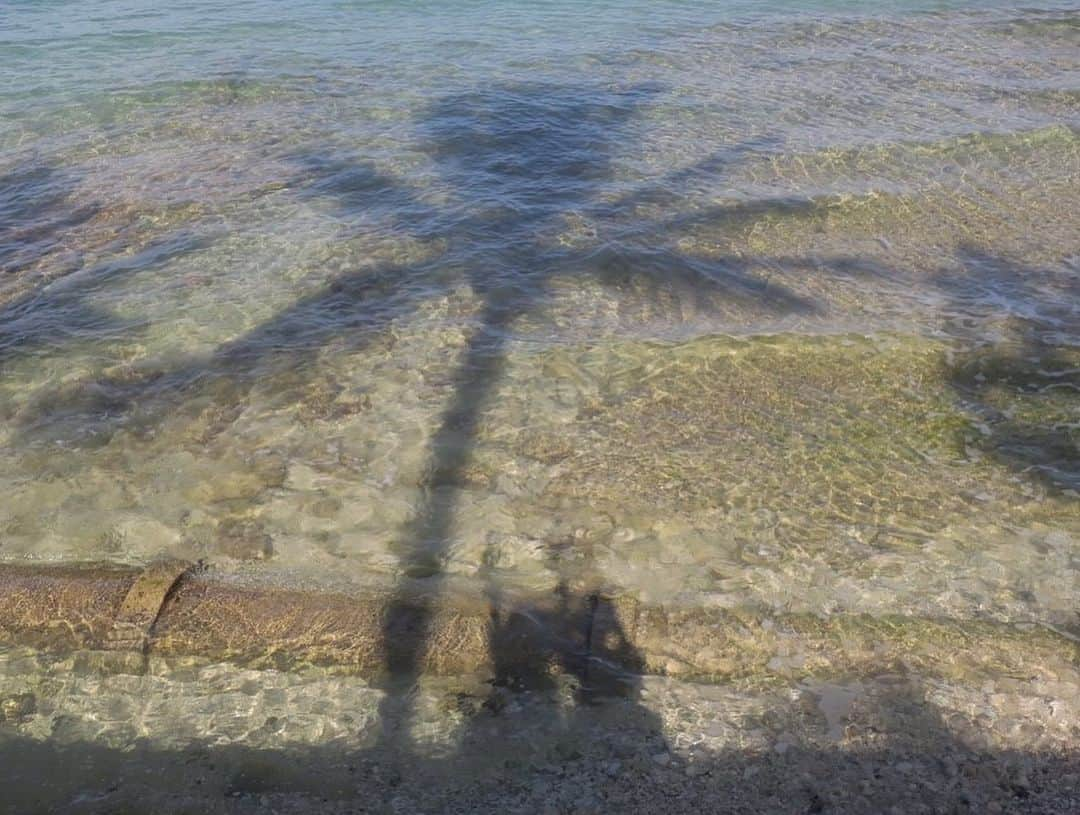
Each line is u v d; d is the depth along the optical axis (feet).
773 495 16.22
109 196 28.30
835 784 10.98
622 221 26.76
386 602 13.67
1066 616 13.55
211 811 10.75
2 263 24.34
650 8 51.60
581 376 19.71
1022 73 40.55
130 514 15.85
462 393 19.19
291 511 15.93
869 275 24.16
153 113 35.35
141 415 18.58
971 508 15.92
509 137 32.86
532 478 16.70
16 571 14.25
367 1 52.85
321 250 25.04
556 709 12.06
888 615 13.55
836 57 42.68
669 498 16.16
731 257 24.91
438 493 16.37
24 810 10.78
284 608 13.52
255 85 38.37
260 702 12.22
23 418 18.47
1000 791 10.89
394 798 10.88
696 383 19.48
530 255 24.86
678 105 36.14
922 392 19.21
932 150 31.91
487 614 13.48
